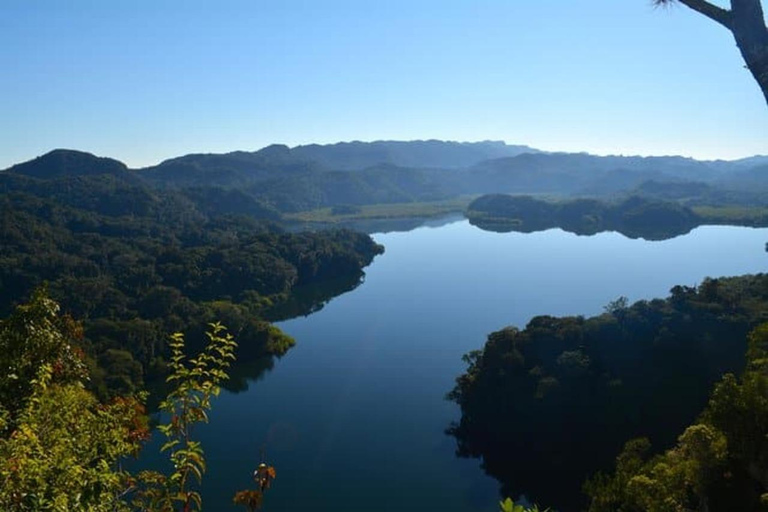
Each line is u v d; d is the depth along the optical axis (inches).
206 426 2050.9
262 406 2223.2
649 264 4793.3
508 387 2110.0
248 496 304.2
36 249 4188.0
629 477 1236.5
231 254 4439.0
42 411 349.4
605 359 2160.4
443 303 3747.5
